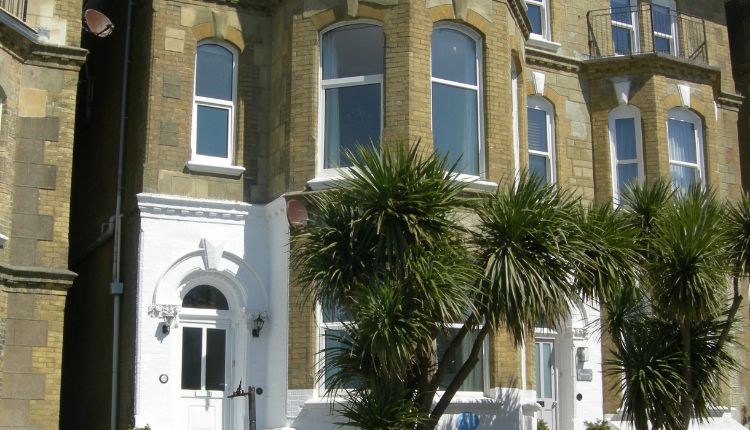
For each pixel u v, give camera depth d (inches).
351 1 669.3
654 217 611.5
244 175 690.2
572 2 844.6
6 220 619.8
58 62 651.5
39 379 613.9
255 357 665.6
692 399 604.7
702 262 580.4
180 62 684.7
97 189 757.9
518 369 658.2
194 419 652.7
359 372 515.5
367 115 666.8
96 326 719.1
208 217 671.1
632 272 560.7
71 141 648.4
